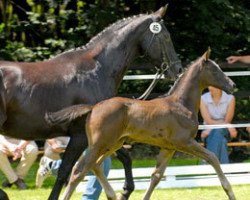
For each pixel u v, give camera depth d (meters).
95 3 20.86
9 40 21.44
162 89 20.61
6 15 21.33
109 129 10.93
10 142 14.87
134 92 20.64
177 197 13.56
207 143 15.49
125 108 11.10
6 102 11.18
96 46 11.96
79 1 20.86
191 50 21.55
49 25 21.20
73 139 11.41
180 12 21.59
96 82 11.69
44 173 14.92
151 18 12.31
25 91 11.27
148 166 17.83
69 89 11.46
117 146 11.27
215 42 21.45
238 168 15.05
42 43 21.53
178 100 11.53
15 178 14.95
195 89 11.69
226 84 11.81
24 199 13.45
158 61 12.38
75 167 10.88
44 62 11.69
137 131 11.20
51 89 11.38
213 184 14.95
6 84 11.22
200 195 13.80
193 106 11.62
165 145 11.41
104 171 12.30
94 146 10.92
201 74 11.73
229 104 15.77
